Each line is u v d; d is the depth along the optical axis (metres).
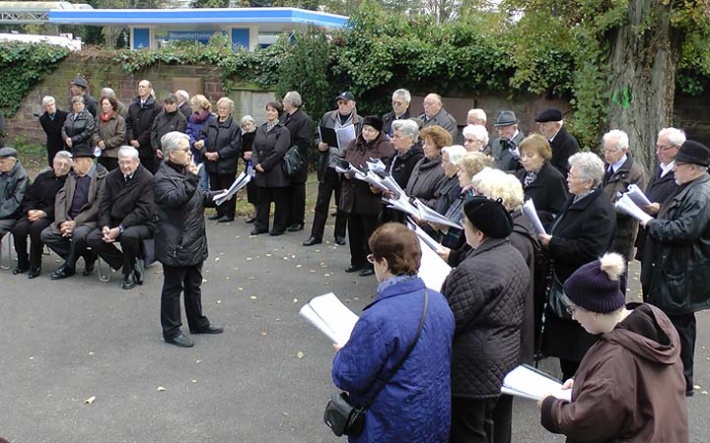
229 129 10.70
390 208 7.27
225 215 10.96
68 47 16.73
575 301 2.73
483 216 3.58
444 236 5.37
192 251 6.09
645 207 5.75
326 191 9.48
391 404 3.00
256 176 9.93
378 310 3.05
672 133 6.05
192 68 15.74
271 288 7.79
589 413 2.56
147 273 8.34
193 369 5.72
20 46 16.64
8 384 5.41
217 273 8.31
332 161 8.98
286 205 10.11
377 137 7.88
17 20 24.94
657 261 5.05
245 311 7.08
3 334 6.42
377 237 3.18
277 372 5.69
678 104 12.97
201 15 19.92
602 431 2.57
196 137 11.12
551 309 4.91
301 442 4.62
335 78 14.26
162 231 6.01
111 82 16.38
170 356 5.97
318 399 5.23
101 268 8.36
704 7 9.20
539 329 5.12
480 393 3.50
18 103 16.88
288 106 10.02
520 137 7.14
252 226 10.68
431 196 6.29
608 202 4.80
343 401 3.13
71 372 5.64
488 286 3.45
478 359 3.48
